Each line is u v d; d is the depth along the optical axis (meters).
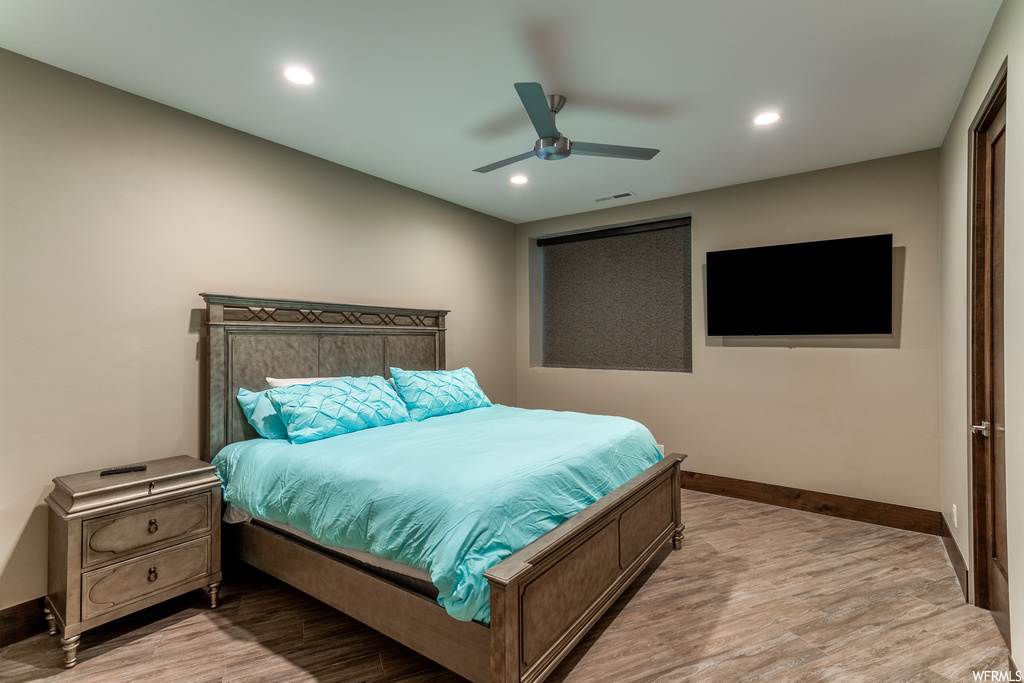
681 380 4.13
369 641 2.00
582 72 2.23
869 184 3.31
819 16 1.83
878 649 1.91
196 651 1.93
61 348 2.19
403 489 1.79
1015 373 1.56
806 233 3.54
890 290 3.22
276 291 3.03
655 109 2.59
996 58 1.80
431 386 3.35
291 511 2.11
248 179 2.90
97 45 2.02
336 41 2.00
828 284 3.43
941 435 3.04
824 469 3.48
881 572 2.56
